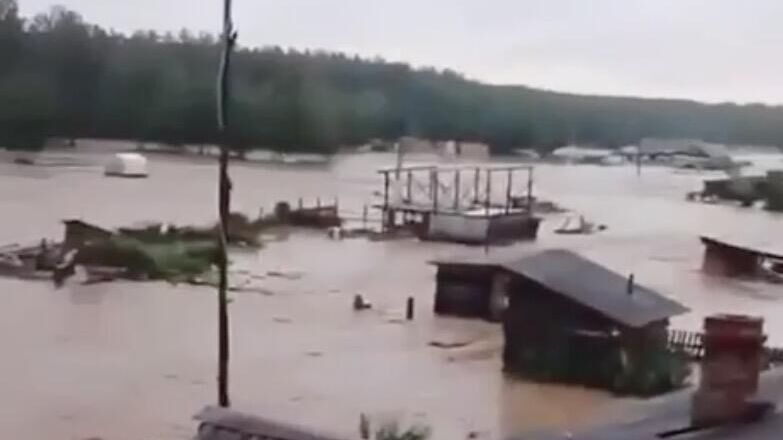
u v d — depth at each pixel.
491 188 114.56
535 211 101.88
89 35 161.88
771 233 96.94
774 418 9.91
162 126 155.12
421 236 84.50
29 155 137.00
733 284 65.25
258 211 90.75
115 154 132.38
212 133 155.25
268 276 60.38
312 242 78.94
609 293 36.47
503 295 48.12
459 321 48.38
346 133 177.25
